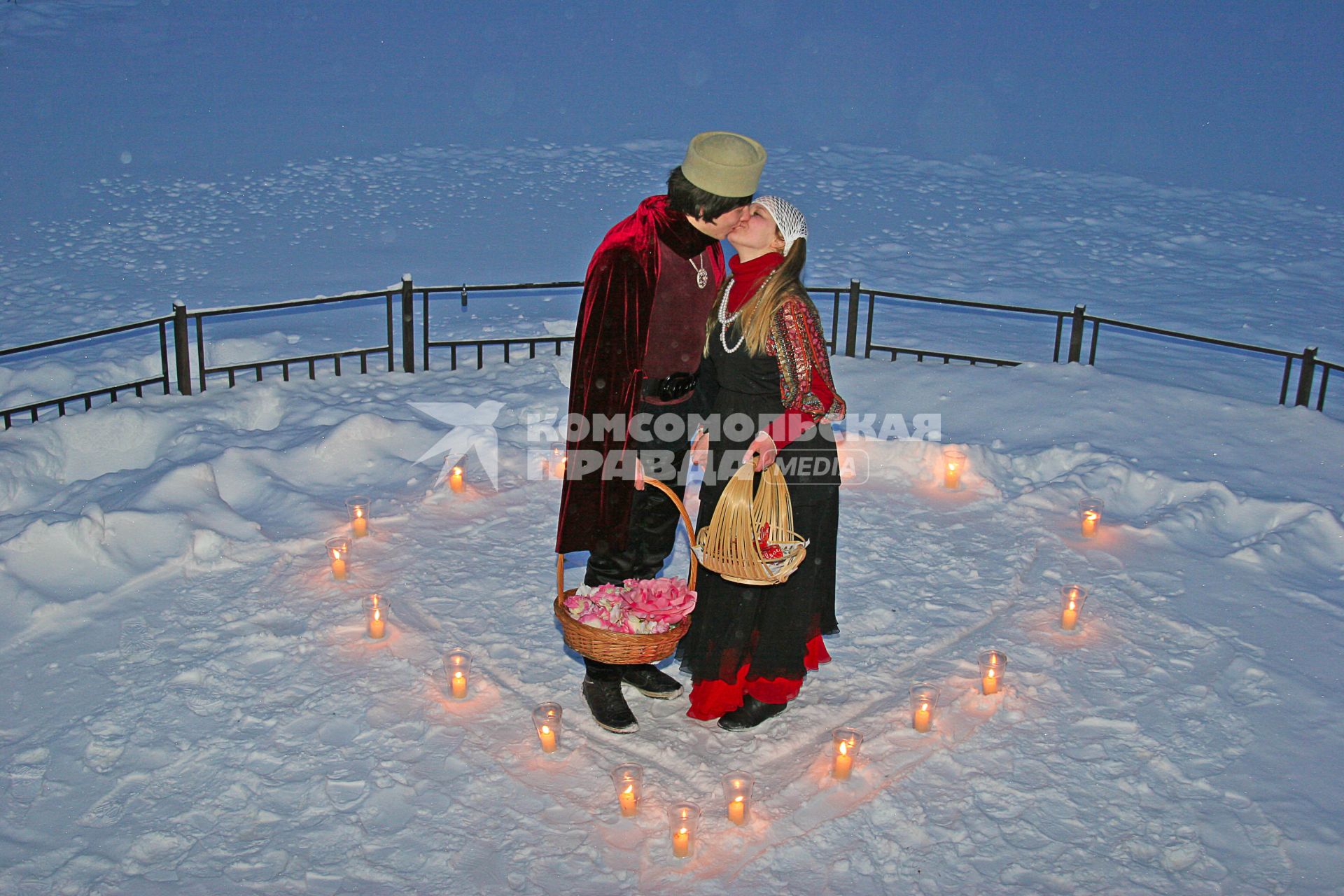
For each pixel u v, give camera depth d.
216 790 4.12
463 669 4.62
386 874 3.76
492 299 11.20
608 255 4.14
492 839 3.93
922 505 6.35
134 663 4.83
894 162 18.42
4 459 6.36
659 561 4.87
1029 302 11.62
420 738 4.43
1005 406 7.64
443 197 15.40
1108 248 13.85
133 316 10.38
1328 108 22.66
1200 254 13.72
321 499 6.29
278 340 9.44
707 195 3.95
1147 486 6.54
